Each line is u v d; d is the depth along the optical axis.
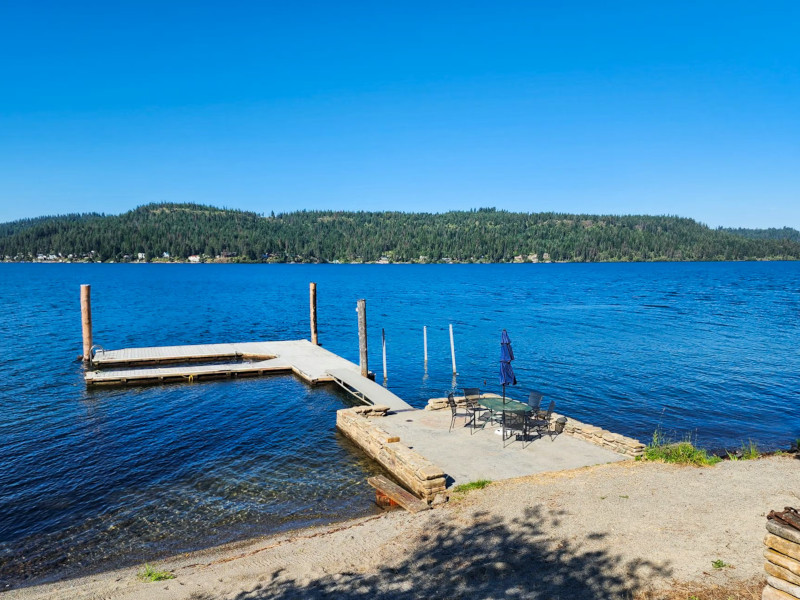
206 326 48.34
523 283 111.88
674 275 139.25
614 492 11.24
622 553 8.62
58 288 91.12
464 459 13.73
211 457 16.27
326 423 19.88
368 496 13.39
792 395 23.56
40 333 41.97
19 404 22.11
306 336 43.03
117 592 8.67
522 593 7.63
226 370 27.47
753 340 37.88
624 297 75.19
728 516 9.93
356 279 131.38
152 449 16.95
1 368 29.05
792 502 10.56
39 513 12.64
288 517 12.33
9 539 11.47
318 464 15.62
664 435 18.59
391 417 17.88
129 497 13.48
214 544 11.13
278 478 14.62
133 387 25.44
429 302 70.12
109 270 172.12
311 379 25.92
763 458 13.80
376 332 44.56
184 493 13.70
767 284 101.81
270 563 9.38
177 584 8.83
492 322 49.00
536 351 34.31
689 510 10.23
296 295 83.50
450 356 33.66
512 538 9.38
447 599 7.64
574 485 11.72
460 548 9.17
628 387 25.00
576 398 23.25
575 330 43.28
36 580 9.93
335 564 9.06
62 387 25.16
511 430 16.06
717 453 16.77
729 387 24.89
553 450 14.34
